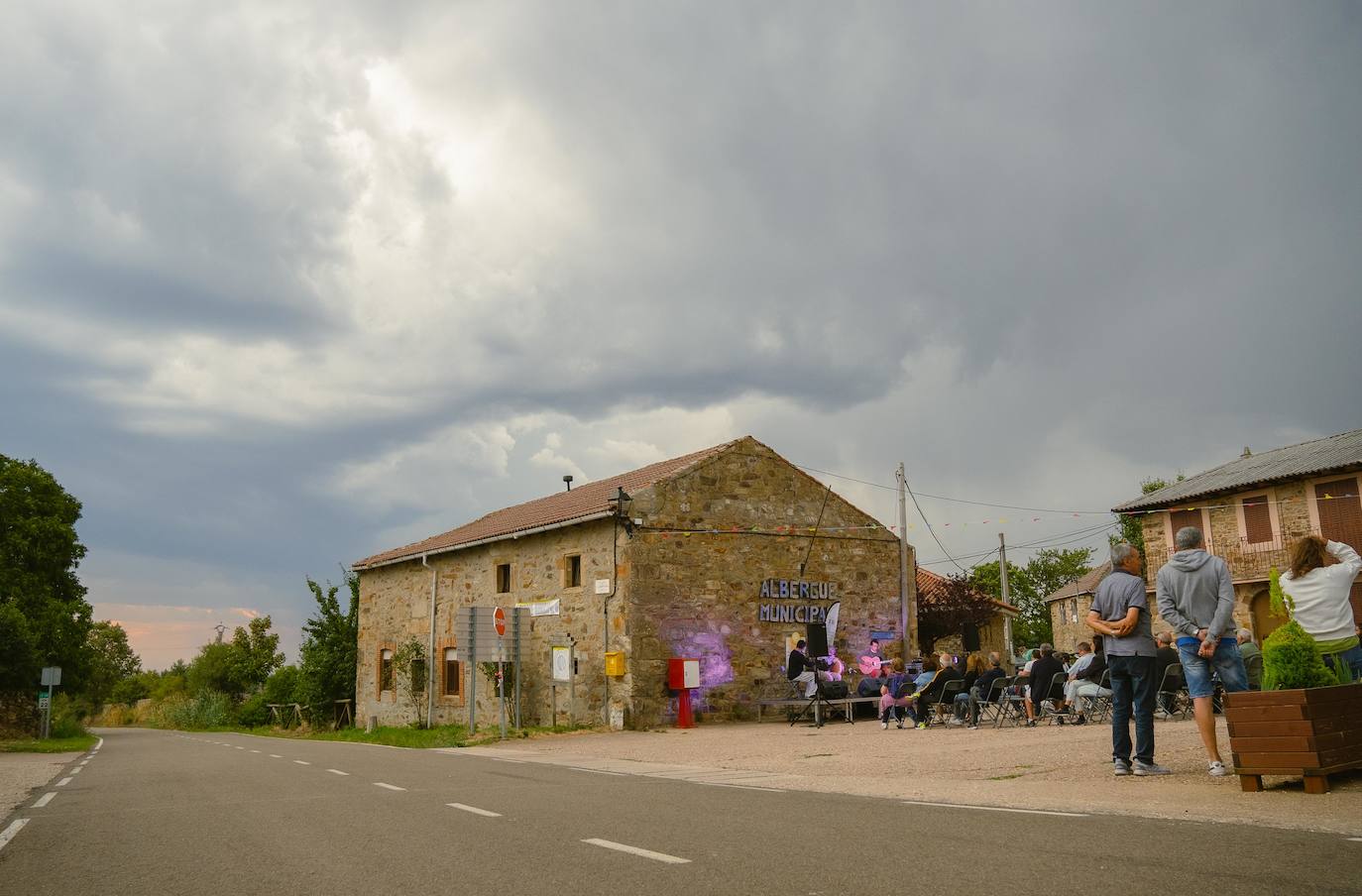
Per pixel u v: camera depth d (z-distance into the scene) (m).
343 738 24.64
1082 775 8.18
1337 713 6.58
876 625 24.06
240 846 6.07
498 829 6.42
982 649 32.09
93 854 5.98
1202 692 7.52
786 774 9.98
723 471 22.23
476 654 20.50
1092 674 14.30
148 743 25.19
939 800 7.21
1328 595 7.62
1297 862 4.36
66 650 37.00
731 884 4.42
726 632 21.52
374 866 5.23
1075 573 59.69
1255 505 28.38
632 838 5.85
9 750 22.91
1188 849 4.75
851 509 24.25
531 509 28.53
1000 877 4.33
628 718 19.89
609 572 21.06
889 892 4.14
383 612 30.98
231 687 66.25
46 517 37.81
